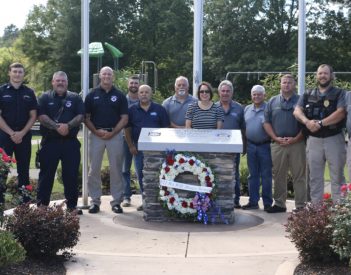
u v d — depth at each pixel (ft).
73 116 25.34
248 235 21.77
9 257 14.88
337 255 16.61
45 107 25.21
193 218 23.99
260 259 17.93
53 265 17.13
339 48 132.46
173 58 151.23
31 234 17.13
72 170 25.48
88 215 25.90
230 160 23.75
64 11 151.43
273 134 26.03
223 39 137.39
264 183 27.04
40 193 25.50
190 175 23.88
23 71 24.88
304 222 16.88
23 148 24.99
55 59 154.92
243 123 27.48
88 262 17.70
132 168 42.70
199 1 29.12
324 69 23.24
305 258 16.98
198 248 19.80
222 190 23.86
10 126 24.67
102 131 26.07
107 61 146.10
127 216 25.67
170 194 23.94
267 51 134.72
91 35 146.82
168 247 19.98
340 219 15.30
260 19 136.98
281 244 20.30
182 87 27.45
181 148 23.68
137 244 20.44
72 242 17.81
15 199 19.42
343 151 23.52
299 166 25.89
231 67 133.39
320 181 23.81
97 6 145.89
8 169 19.19
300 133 25.57
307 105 23.73
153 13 151.43
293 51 131.44
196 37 29.35
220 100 27.45
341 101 23.11
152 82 149.18
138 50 148.97
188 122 25.71
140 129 27.09
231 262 17.65
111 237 21.52
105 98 26.08
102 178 34.99
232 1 136.56
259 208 27.81
